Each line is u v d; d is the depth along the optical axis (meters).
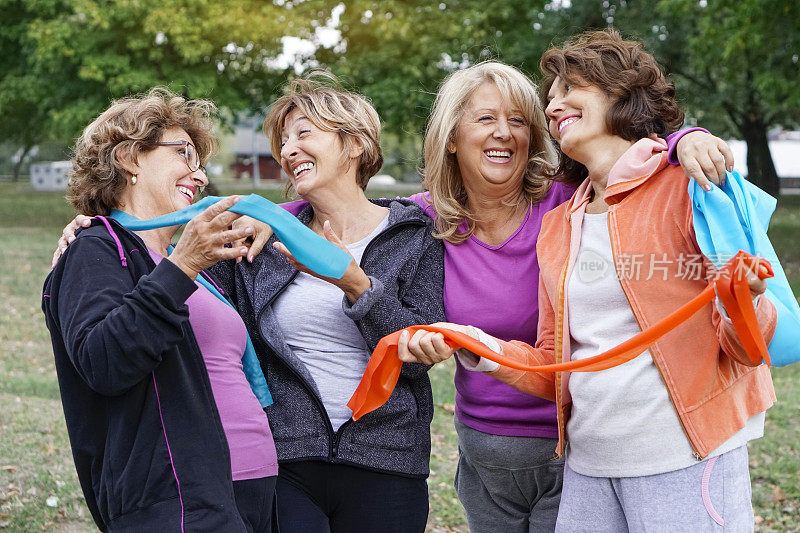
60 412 5.64
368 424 2.47
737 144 31.27
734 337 1.99
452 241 2.72
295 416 2.46
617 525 2.22
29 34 15.05
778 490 4.74
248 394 2.31
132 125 2.27
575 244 2.31
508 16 15.00
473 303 2.66
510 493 2.77
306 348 2.52
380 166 2.71
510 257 2.68
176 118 2.34
